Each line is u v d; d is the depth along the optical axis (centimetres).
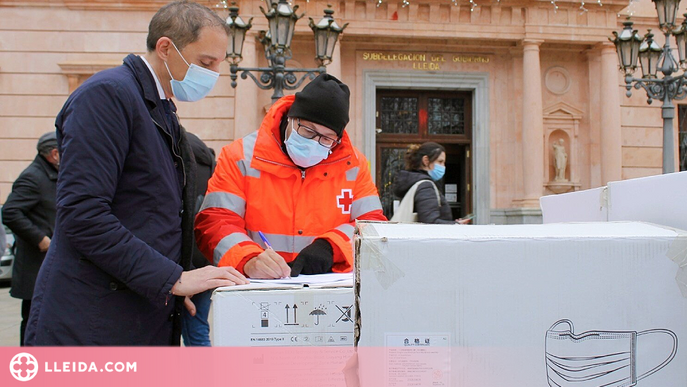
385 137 1387
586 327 122
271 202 225
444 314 122
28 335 188
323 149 221
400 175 495
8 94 1291
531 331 122
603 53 1346
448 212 489
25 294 400
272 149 226
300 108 214
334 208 231
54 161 421
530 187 1305
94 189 173
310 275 189
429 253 121
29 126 1290
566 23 1324
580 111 1388
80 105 178
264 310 142
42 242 399
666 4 794
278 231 225
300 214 227
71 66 1279
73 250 185
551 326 122
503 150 1380
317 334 143
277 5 723
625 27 836
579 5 1321
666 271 123
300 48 1314
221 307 142
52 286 184
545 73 1396
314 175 232
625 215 164
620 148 1344
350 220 236
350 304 143
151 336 193
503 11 1325
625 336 123
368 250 122
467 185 1411
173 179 200
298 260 201
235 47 733
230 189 227
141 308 190
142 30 1298
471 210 1398
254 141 238
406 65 1366
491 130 1379
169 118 212
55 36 1295
